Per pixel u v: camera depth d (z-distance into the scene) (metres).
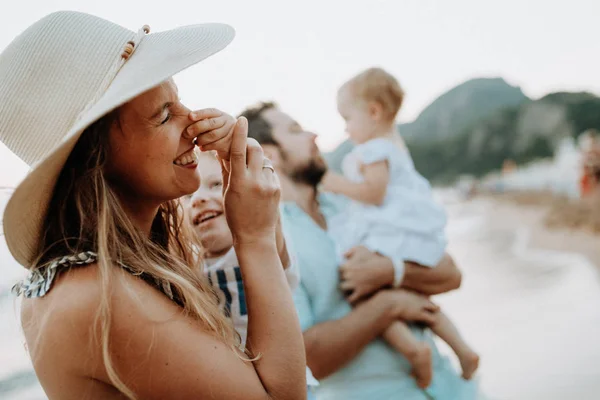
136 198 1.20
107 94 1.03
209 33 1.21
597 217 15.84
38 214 1.09
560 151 32.50
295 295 2.03
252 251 1.20
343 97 3.03
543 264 9.86
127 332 1.01
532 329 5.44
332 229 2.67
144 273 1.12
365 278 2.17
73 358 1.01
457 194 38.16
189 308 1.10
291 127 2.34
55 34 1.10
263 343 1.13
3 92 1.11
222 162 1.31
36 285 1.08
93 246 1.09
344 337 2.04
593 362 4.29
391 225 2.49
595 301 6.39
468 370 2.42
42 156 1.10
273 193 1.22
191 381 1.03
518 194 30.48
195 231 1.60
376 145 2.83
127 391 1.01
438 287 2.45
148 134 1.11
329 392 2.10
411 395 2.15
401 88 3.05
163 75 1.03
